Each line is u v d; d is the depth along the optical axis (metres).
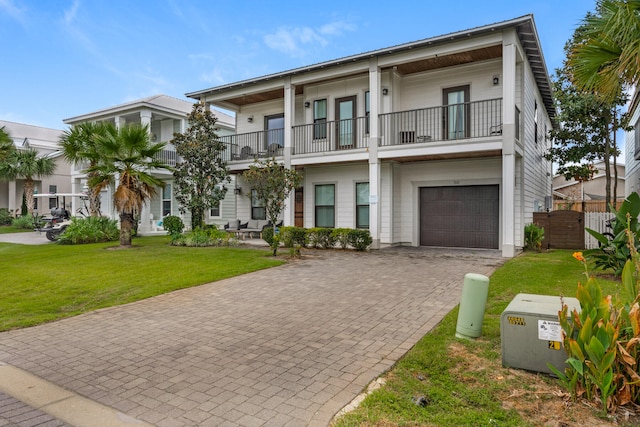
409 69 13.82
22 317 6.00
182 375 3.85
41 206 29.86
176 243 14.31
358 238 12.57
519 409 2.98
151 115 19.91
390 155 12.85
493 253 11.93
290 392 3.43
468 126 13.20
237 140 18.36
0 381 3.81
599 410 2.91
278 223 16.47
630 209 7.09
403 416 2.92
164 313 6.11
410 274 8.55
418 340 4.64
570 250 12.98
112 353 4.50
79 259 11.03
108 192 22.38
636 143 16.52
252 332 5.12
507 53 10.96
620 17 5.71
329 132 15.02
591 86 6.68
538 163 16.38
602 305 3.13
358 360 4.10
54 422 3.04
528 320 3.58
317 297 6.83
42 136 33.66
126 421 3.03
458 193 13.75
